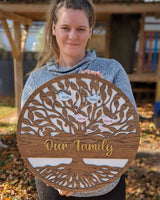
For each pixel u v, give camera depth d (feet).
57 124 3.88
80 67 4.15
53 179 4.01
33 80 4.53
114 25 19.76
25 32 20.44
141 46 19.97
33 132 3.88
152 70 21.95
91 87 3.81
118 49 20.26
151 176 10.85
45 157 3.95
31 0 14.57
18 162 11.51
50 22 4.51
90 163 3.97
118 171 3.98
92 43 30.96
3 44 36.86
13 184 9.61
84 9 3.86
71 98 3.83
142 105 22.91
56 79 3.80
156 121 18.06
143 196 9.38
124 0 14.53
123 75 4.29
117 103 3.84
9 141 14.29
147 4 14.38
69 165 3.98
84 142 3.92
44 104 3.84
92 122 3.88
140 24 19.77
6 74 29.09
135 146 3.91
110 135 3.90
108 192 4.36
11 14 15.90
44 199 4.56
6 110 21.89
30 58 28.09
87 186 4.03
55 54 4.65
